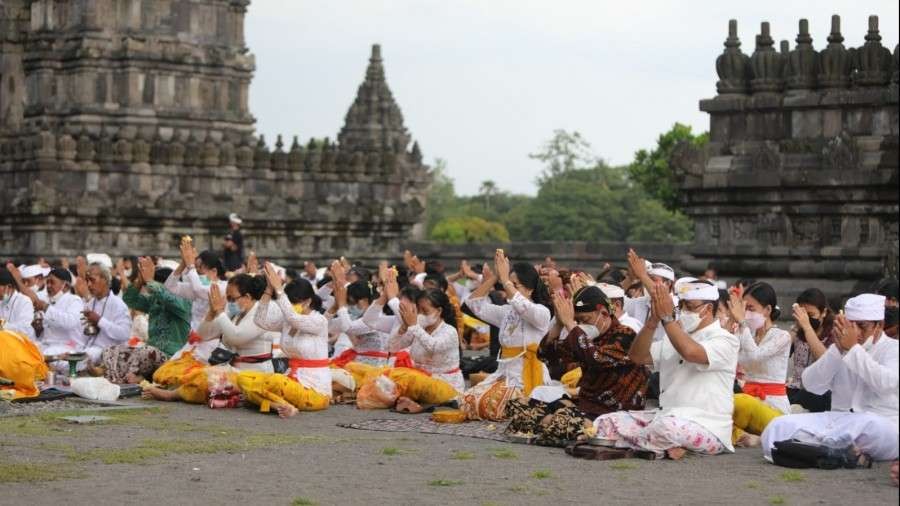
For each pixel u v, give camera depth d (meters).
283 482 17.41
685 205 48.12
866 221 44.84
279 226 68.25
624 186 174.62
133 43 68.94
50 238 63.41
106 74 69.19
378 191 71.75
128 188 65.56
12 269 30.48
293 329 24.86
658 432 19.19
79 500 16.25
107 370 27.84
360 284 29.03
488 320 24.41
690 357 19.14
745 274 46.72
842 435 18.70
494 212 189.38
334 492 16.80
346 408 25.12
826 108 45.75
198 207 66.00
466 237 150.38
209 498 16.41
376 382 24.89
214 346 26.70
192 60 69.88
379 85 111.94
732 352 19.48
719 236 47.31
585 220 157.88
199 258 29.61
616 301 22.89
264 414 24.19
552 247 70.00
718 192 47.00
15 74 71.56
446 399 24.86
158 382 26.44
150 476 17.80
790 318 44.81
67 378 27.52
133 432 21.72
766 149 45.88
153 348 28.02
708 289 19.48
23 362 25.34
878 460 18.91
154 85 69.38
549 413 21.25
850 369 18.69
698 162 47.34
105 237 64.38
